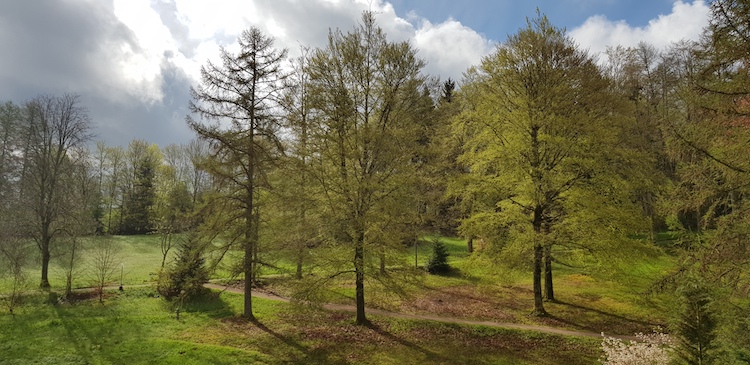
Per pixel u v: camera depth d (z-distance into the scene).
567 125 16.25
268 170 18.45
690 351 8.72
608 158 17.47
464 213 25.66
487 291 23.36
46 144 26.81
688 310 8.88
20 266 22.73
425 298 22.08
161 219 30.83
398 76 17.41
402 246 16.09
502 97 18.39
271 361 14.16
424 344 15.62
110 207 53.56
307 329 17.52
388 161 16.08
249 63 18.53
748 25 9.45
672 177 23.11
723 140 10.30
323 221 16.81
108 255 25.53
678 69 28.22
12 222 24.69
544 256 18.19
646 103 31.03
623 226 16.23
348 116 16.34
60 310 21.03
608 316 18.08
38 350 15.06
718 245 10.22
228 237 18.56
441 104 28.72
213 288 24.72
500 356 14.36
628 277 16.55
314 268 16.84
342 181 16.08
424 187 22.75
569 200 17.20
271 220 18.48
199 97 17.69
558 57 17.81
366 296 22.14
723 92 9.85
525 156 17.41
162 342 15.62
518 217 17.95
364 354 14.80
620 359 10.83
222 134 17.62
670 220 19.70
